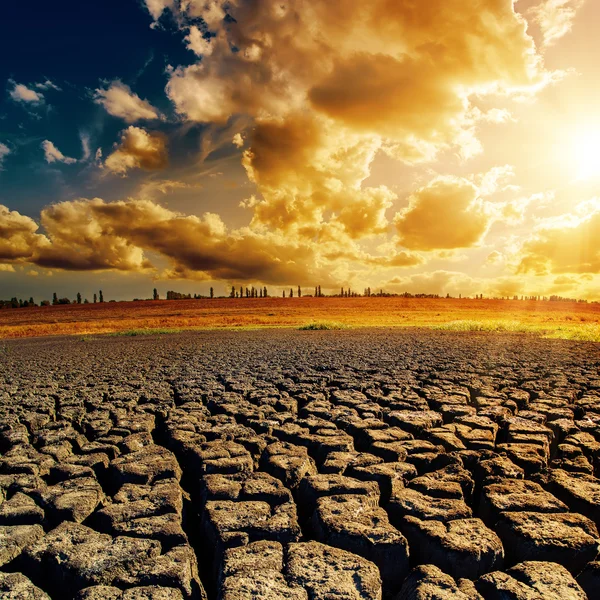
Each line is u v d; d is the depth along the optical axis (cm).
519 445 442
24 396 782
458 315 5784
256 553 244
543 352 1445
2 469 408
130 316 6284
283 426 531
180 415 604
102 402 710
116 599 209
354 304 8450
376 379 885
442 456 410
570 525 272
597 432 498
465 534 262
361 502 308
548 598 204
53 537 267
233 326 4112
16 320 6312
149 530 276
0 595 215
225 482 352
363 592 210
